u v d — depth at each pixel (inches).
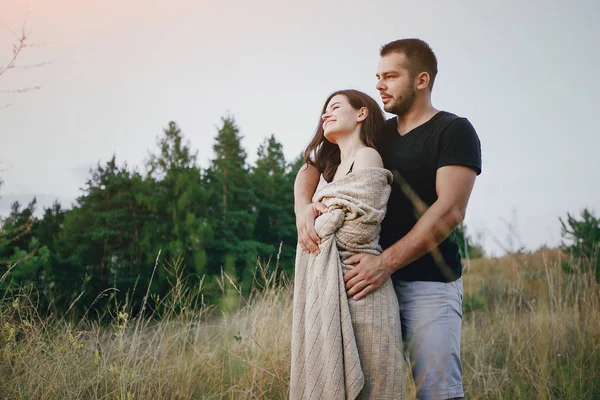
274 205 1076.5
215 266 690.8
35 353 105.2
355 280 81.9
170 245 580.4
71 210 715.4
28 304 121.3
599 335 113.4
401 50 97.0
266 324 127.6
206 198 792.3
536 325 118.1
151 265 552.4
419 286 90.7
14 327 106.4
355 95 94.8
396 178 92.2
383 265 82.4
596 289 127.2
